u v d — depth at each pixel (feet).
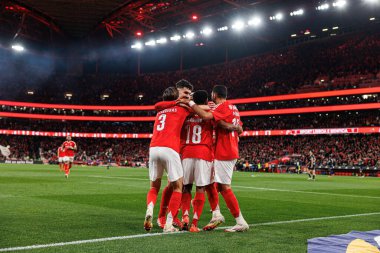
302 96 197.57
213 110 25.52
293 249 19.56
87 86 284.41
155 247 19.39
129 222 27.27
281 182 87.71
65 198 41.83
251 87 237.04
